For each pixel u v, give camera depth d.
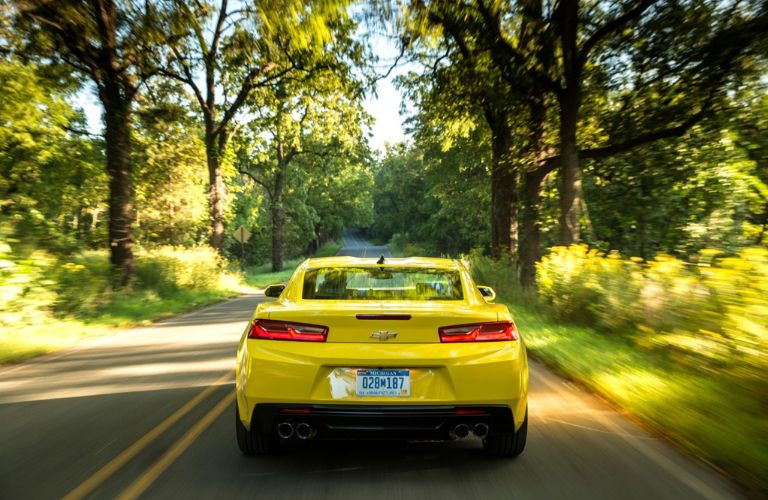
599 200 22.03
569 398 6.02
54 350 9.47
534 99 17.92
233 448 4.39
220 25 23.05
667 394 5.76
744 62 14.94
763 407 5.18
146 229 36.50
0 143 26.98
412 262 4.97
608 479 3.75
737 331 6.23
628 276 10.23
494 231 22.59
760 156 18.25
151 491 3.53
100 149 30.94
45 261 12.35
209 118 29.73
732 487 3.61
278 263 50.53
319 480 3.73
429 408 3.64
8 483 3.67
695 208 19.22
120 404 5.82
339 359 3.65
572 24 15.02
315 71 26.92
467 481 3.71
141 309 15.23
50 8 15.34
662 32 15.02
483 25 15.75
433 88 20.83
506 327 3.87
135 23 16.11
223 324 13.09
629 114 17.84
